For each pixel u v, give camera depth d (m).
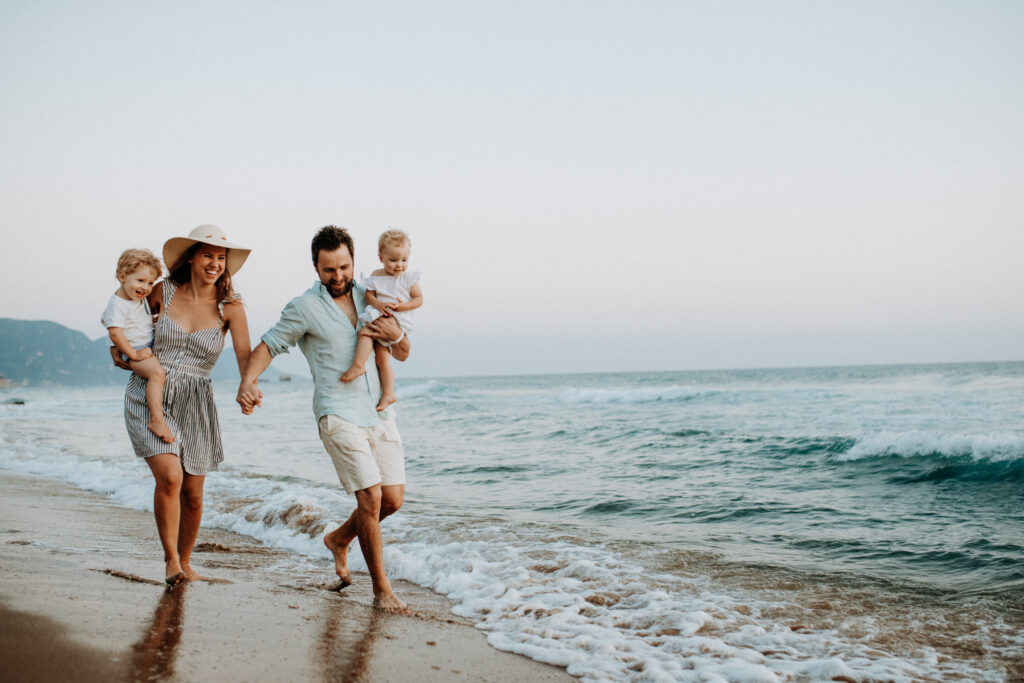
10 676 2.15
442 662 2.94
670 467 10.66
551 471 10.54
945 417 16.59
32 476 10.05
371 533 3.67
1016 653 3.41
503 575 4.77
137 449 3.57
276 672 2.52
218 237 3.57
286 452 13.06
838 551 5.52
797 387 39.53
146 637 2.67
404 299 3.65
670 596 4.34
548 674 3.01
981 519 6.65
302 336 3.67
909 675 3.14
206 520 6.96
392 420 3.80
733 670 3.07
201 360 3.69
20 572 3.52
